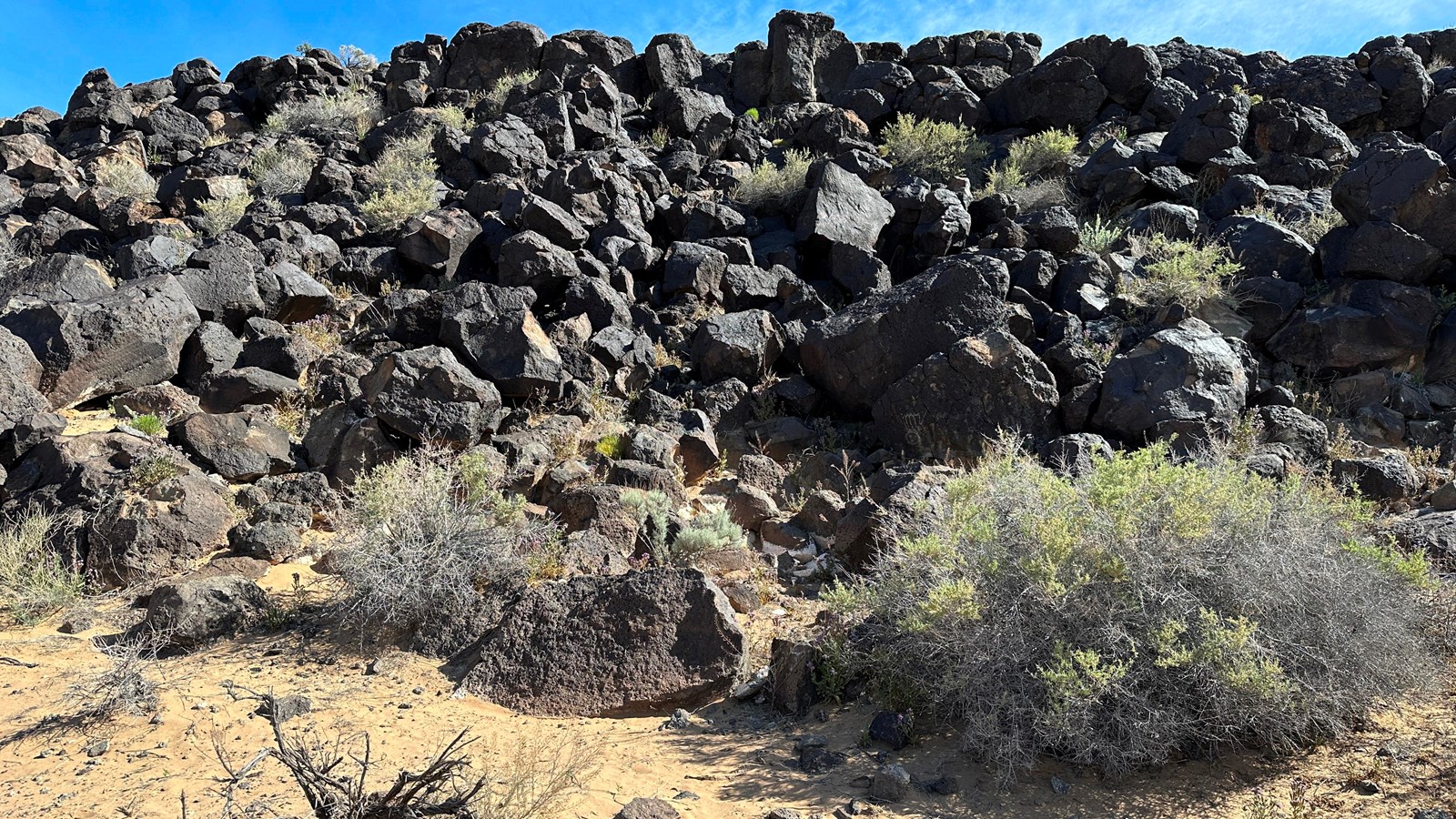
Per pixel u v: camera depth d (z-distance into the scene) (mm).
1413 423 10195
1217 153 16047
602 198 15578
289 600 6910
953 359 10102
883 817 4336
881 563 6148
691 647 5793
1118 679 4707
